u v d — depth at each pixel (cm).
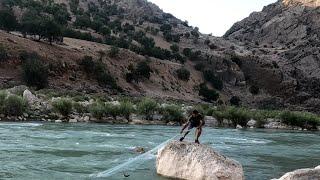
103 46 14700
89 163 2705
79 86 11150
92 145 3597
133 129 5516
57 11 17700
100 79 11944
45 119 6012
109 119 6775
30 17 14550
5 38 11019
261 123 8550
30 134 4125
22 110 5894
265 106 16338
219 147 4091
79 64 12044
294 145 4700
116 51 13838
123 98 9856
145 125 6506
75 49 12788
